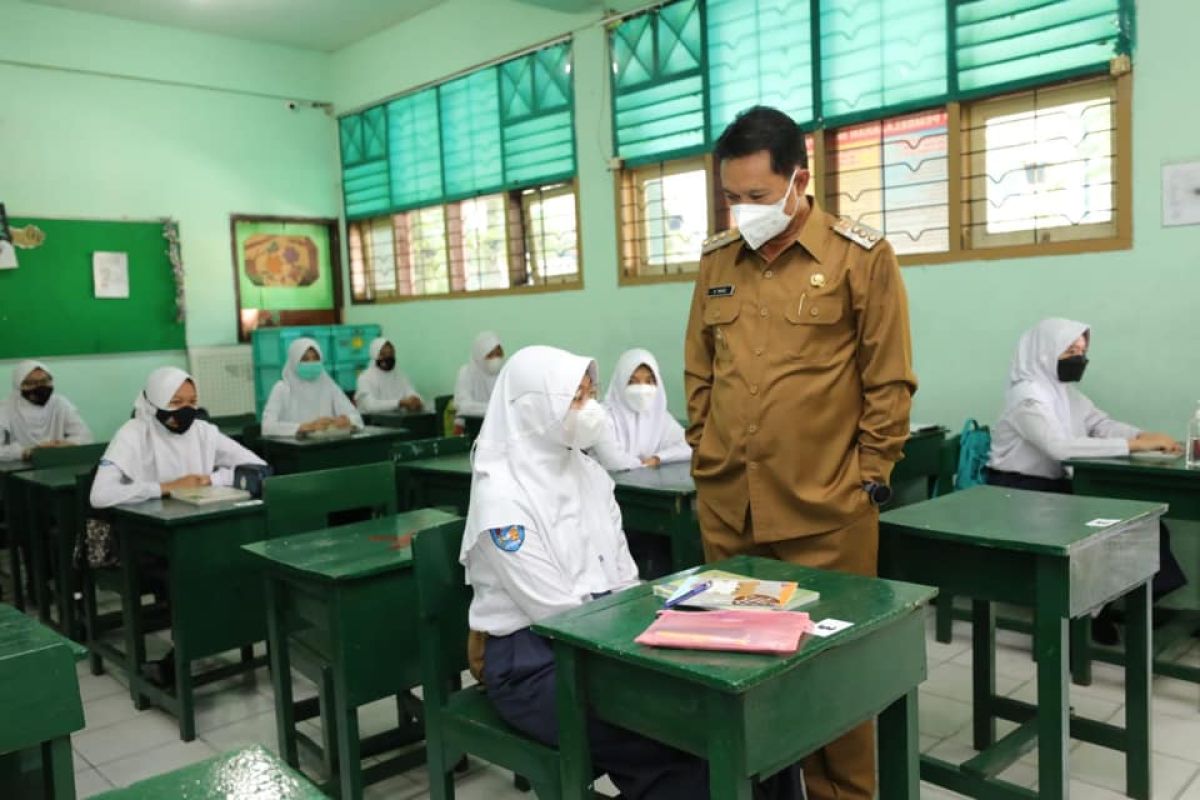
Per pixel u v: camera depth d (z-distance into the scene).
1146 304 3.11
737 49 4.12
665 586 1.46
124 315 5.70
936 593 1.39
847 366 1.64
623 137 4.64
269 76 6.26
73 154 5.48
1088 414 3.18
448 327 5.87
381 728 2.58
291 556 2.04
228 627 2.67
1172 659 2.85
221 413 6.04
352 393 6.17
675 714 1.19
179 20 5.72
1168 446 2.78
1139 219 3.11
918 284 3.66
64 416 4.89
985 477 3.28
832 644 1.19
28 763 1.51
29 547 3.85
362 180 6.39
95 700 2.90
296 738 2.27
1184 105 2.99
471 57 5.41
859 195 3.86
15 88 5.26
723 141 1.59
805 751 1.19
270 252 6.35
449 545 1.76
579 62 4.81
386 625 1.99
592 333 4.96
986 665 2.25
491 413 1.76
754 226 1.60
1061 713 1.73
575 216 4.98
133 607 2.79
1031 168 3.40
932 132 3.62
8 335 5.27
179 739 2.59
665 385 4.62
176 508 2.69
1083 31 3.17
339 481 2.64
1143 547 1.95
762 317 1.67
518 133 5.20
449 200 5.71
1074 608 1.71
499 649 1.62
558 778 1.48
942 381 3.62
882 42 3.65
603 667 1.29
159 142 5.82
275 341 5.85
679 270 4.56
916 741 1.43
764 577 1.49
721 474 1.74
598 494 1.83
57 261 5.43
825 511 1.63
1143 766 2.02
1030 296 3.37
